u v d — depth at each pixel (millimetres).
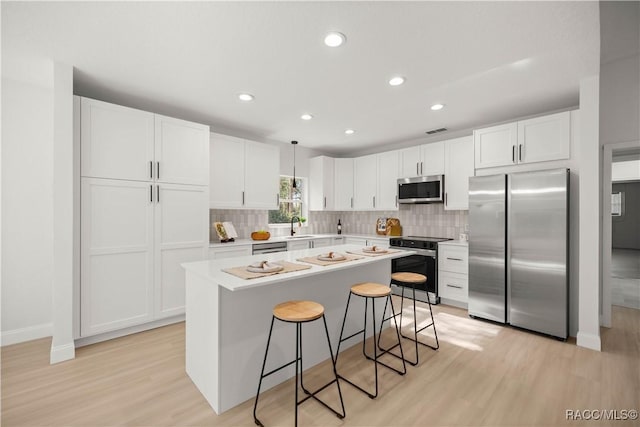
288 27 1846
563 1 1597
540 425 1658
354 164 5230
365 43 2018
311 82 2639
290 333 2150
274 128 4105
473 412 1770
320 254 2650
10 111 2650
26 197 2736
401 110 3359
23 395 1923
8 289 2668
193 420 1706
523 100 3062
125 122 2799
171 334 2896
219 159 3814
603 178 3035
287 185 5168
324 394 1953
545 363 2336
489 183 3207
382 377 2150
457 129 4121
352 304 2680
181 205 3186
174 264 3135
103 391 1969
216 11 1696
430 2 1618
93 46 2072
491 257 3189
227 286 1544
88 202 2592
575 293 2812
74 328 2525
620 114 2922
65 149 2375
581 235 2615
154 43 2029
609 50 2725
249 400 1895
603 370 2225
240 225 4402
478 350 2572
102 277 2670
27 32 1898
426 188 4203
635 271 5770
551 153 2936
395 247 4348
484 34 1910
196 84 2682
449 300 3881
